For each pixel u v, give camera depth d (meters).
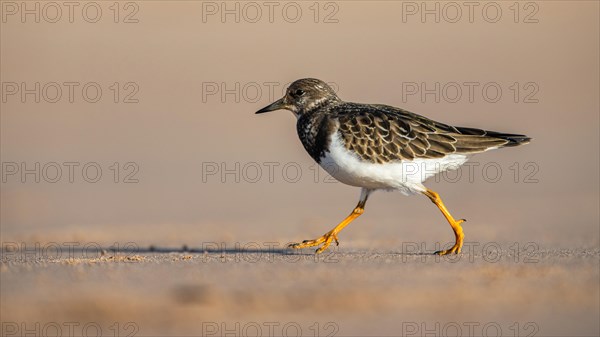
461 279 9.45
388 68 28.69
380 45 30.30
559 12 32.72
